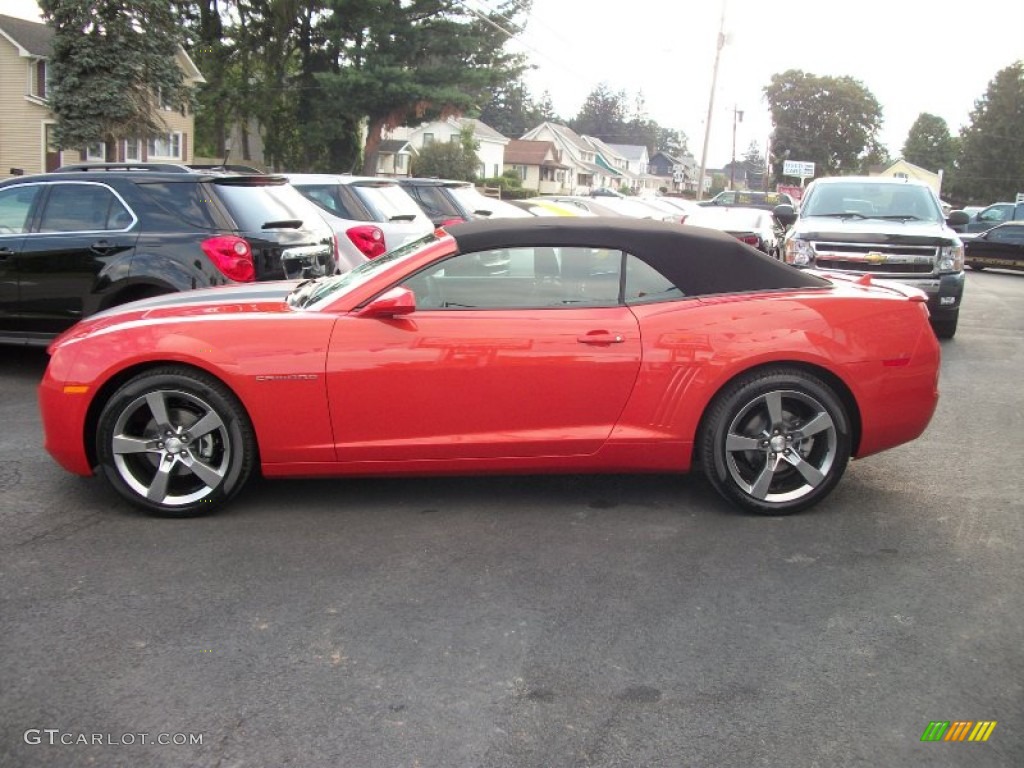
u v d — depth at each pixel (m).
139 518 4.73
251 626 3.60
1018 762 2.85
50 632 3.53
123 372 4.65
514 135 121.62
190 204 7.06
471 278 4.71
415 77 37.31
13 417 6.61
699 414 4.69
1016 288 20.33
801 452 4.86
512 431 4.68
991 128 87.44
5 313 7.34
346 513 4.84
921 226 10.80
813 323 4.70
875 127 90.25
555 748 2.87
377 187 10.11
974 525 4.82
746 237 15.15
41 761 2.78
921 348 4.85
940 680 3.30
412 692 3.16
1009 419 7.21
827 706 3.12
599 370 4.62
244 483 4.75
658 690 3.20
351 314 4.65
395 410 4.61
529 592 3.94
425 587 3.97
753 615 3.76
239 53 40.66
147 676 3.24
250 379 4.54
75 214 7.21
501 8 38.31
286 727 2.96
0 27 32.56
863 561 4.32
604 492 5.21
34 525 4.61
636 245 4.77
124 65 24.55
